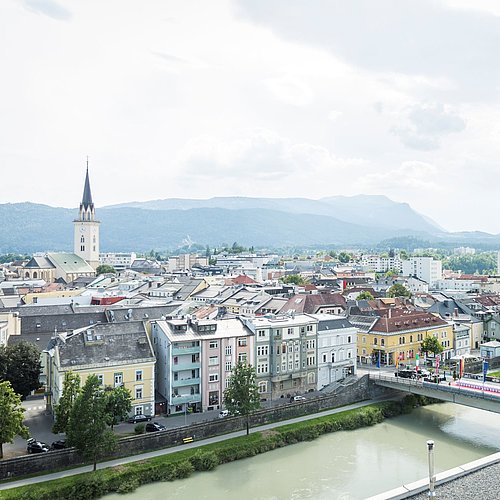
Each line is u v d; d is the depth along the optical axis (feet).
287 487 285.64
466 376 454.40
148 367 370.12
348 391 422.00
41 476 281.13
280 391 426.51
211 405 391.45
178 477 295.28
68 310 575.38
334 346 462.19
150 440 317.63
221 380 395.34
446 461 321.11
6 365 383.86
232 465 313.94
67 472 286.66
